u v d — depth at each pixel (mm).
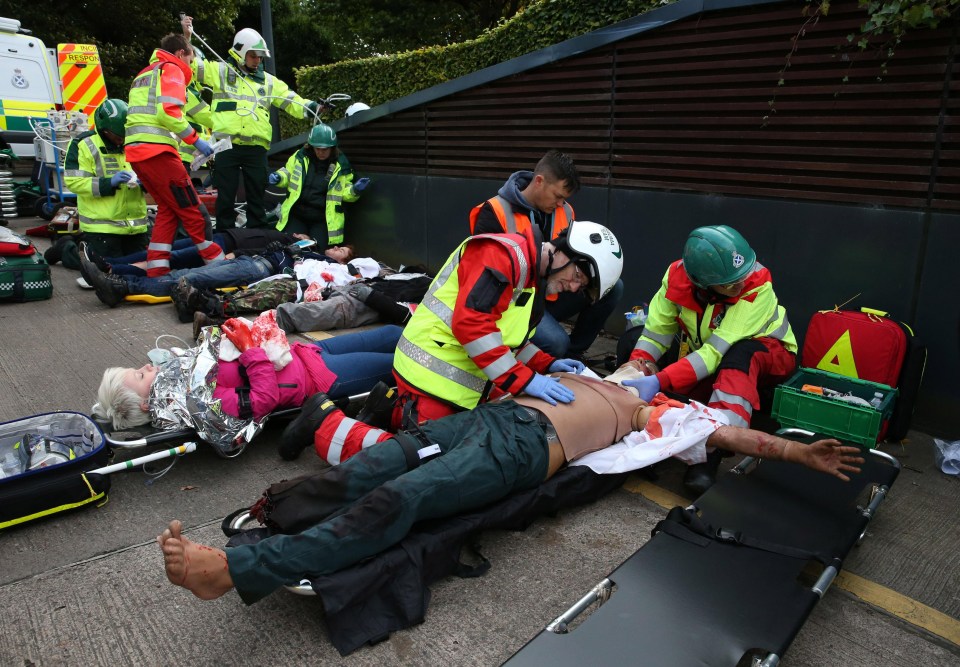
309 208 7141
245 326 2947
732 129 4195
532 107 5363
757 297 3186
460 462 2266
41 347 4582
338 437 2742
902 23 3281
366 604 2049
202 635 2033
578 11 5344
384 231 7125
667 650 1675
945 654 2002
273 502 2303
